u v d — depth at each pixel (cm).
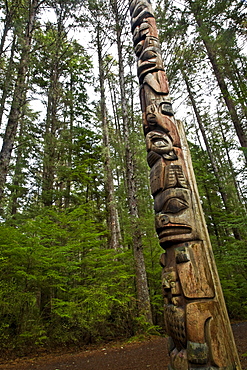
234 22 966
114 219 1284
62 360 649
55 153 1472
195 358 257
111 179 1412
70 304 759
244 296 1192
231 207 1488
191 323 272
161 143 392
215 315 277
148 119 428
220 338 265
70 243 915
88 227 967
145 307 895
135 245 979
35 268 791
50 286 791
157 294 1066
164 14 1147
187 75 1398
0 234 781
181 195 345
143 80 482
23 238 802
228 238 1225
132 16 605
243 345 607
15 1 1297
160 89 452
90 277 869
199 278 294
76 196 1400
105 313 805
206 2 1055
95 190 1622
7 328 714
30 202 1593
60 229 912
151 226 1063
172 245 332
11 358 667
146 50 502
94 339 822
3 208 1048
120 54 1298
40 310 870
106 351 715
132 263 1061
